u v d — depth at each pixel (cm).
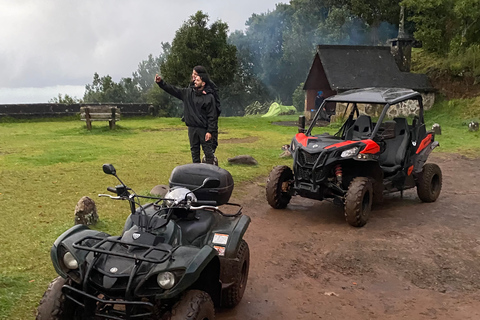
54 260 374
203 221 468
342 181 840
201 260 358
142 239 386
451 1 2914
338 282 564
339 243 698
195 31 2939
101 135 1941
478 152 1594
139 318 368
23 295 476
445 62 2808
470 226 789
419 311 491
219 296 436
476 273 595
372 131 853
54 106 2680
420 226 786
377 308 498
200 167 538
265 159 1384
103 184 995
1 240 636
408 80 2659
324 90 3206
